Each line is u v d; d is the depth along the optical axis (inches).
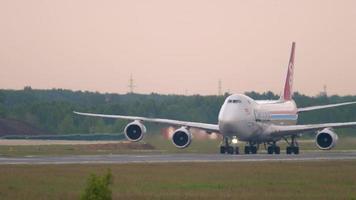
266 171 7554.1
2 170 7421.3
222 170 7628.0
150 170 7588.6
